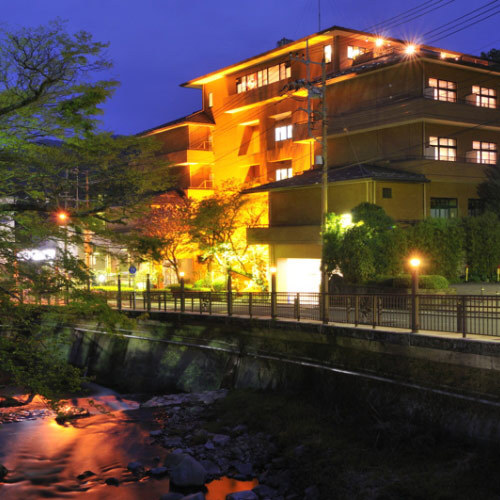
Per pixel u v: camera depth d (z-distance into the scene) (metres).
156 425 20.00
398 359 16.61
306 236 33.25
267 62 45.31
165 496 13.65
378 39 37.47
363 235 27.11
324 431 16.72
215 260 40.44
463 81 34.84
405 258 27.77
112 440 18.61
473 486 12.50
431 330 16.50
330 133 37.72
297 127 41.19
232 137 48.81
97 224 13.52
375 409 16.64
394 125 34.06
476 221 29.47
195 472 14.70
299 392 19.83
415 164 32.94
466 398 14.40
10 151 11.98
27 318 13.29
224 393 22.38
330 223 28.23
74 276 12.16
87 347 31.12
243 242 40.53
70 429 19.95
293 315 22.14
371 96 35.62
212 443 17.23
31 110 11.23
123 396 25.45
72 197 15.23
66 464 16.58
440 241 28.09
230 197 40.16
